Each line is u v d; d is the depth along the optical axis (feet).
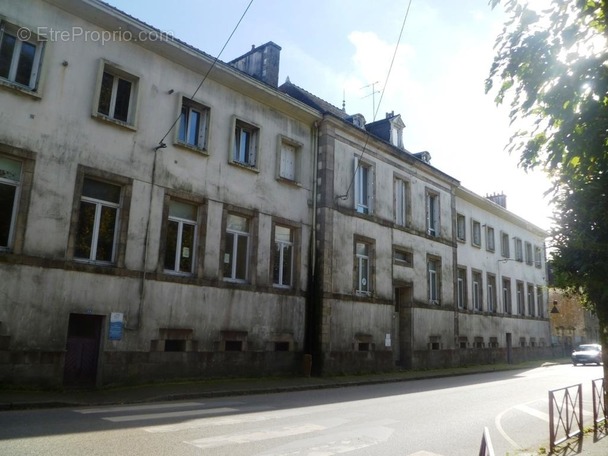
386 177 77.77
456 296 92.32
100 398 37.86
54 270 40.78
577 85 16.66
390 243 76.23
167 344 47.93
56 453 20.63
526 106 18.06
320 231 64.49
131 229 46.11
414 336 80.02
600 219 19.99
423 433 29.50
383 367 70.90
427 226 87.45
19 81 41.39
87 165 43.78
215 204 53.42
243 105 58.08
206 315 50.85
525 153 19.13
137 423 27.94
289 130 63.62
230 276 55.06
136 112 47.70
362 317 68.44
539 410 41.27
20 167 40.73
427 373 75.20
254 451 22.85
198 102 53.36
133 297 45.37
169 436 24.90
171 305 48.11
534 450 26.30
